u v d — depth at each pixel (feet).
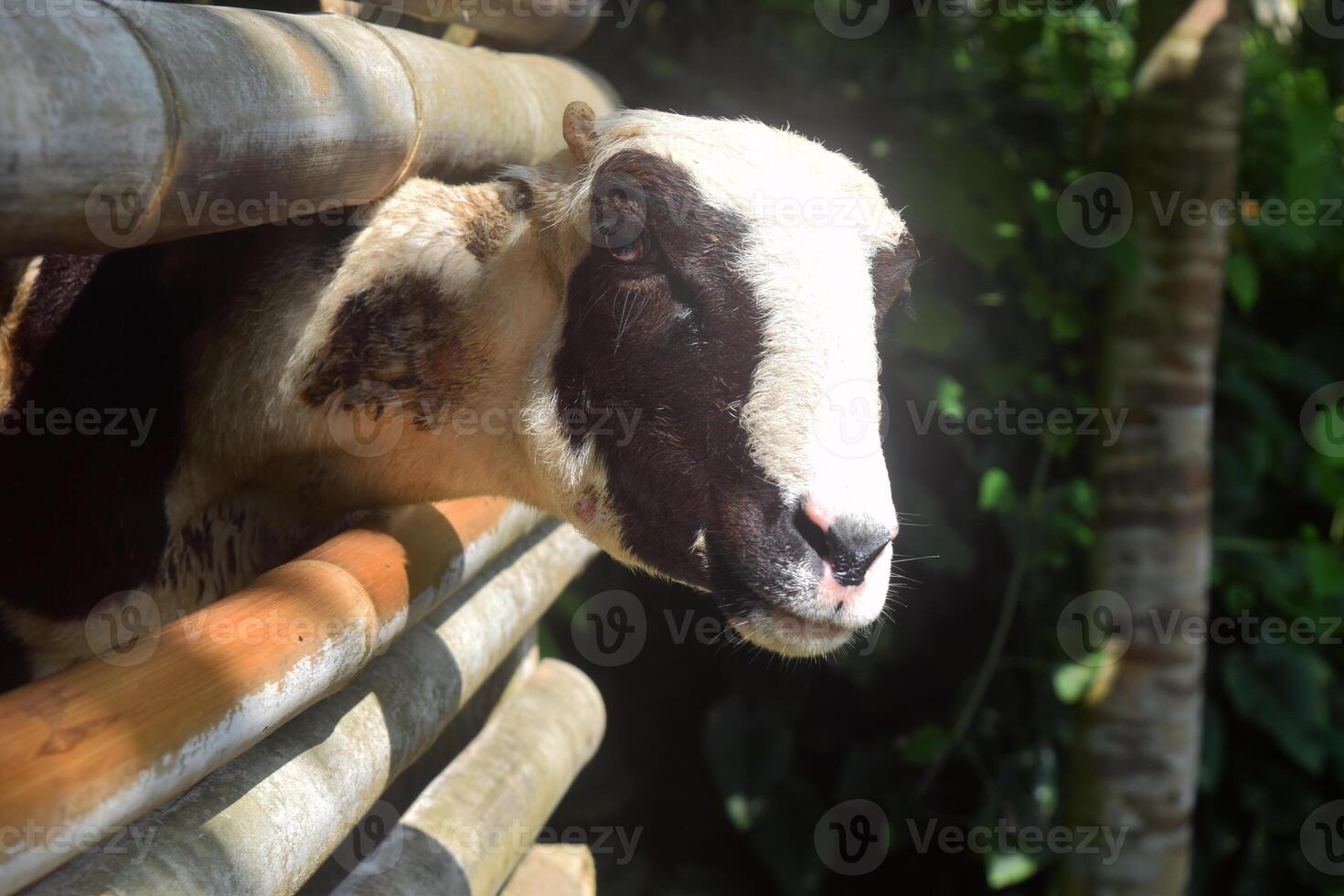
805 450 6.63
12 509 7.27
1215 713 17.57
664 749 18.07
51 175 4.06
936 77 16.63
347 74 6.32
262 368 7.47
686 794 17.94
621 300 6.92
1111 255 13.66
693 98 16.16
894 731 17.75
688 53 17.02
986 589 17.34
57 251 4.66
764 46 16.78
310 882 8.38
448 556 8.00
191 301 7.53
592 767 17.04
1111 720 14.43
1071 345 16.92
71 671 4.69
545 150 9.74
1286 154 17.70
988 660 15.85
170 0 7.86
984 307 16.47
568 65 11.32
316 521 8.20
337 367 7.52
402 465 7.86
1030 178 16.42
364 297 7.47
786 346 6.65
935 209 14.03
